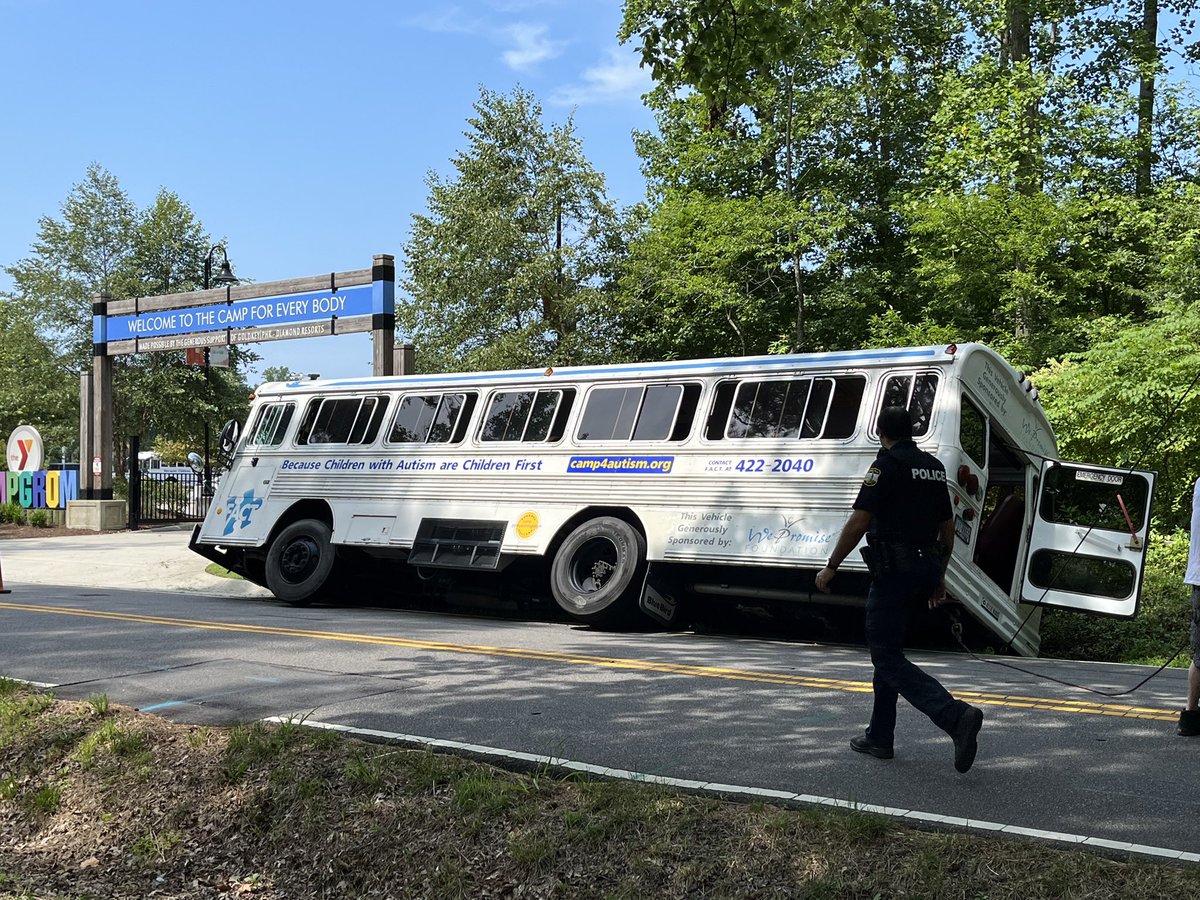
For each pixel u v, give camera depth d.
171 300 26.33
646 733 6.39
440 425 13.77
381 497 13.95
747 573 11.72
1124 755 5.89
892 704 5.78
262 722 6.53
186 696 7.44
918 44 28.16
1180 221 19.83
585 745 6.11
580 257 28.88
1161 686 8.18
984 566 11.59
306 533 14.38
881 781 5.37
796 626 12.43
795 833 4.55
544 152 29.19
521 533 12.75
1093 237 23.11
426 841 5.04
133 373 48.91
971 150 21.42
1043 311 21.73
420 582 14.63
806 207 25.97
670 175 30.33
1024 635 11.45
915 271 23.67
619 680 8.14
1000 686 8.08
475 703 7.23
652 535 11.84
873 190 29.39
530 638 10.75
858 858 4.32
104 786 5.98
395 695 7.48
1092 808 4.94
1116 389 16.11
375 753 5.85
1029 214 20.61
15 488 31.55
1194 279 18.81
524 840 4.82
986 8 26.48
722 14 12.41
